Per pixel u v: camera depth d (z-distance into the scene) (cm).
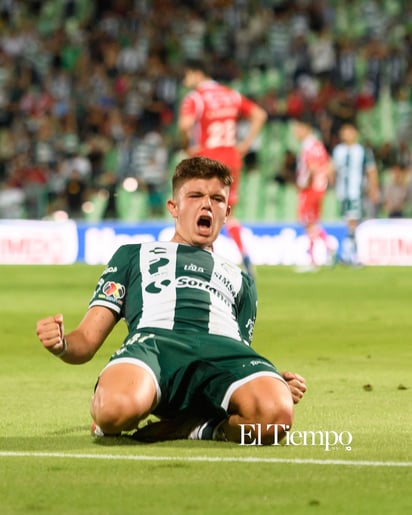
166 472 1294
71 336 1505
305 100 8138
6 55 8775
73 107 8275
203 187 1622
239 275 1628
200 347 1491
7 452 1418
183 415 1516
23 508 1130
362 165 5834
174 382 1477
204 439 1495
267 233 6353
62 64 8825
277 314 3566
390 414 1766
